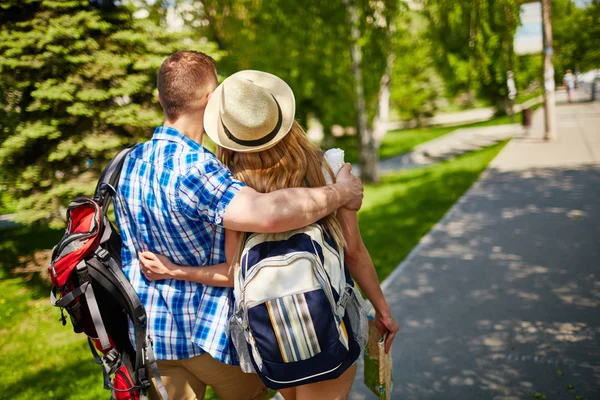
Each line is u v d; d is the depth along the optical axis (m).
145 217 1.77
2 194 7.50
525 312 4.67
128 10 6.77
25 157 6.68
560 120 23.52
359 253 1.92
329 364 1.60
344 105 13.95
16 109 6.77
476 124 30.67
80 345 5.15
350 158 19.83
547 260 6.04
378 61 7.89
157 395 1.88
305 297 1.58
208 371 1.87
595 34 9.55
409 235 7.91
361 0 6.64
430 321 4.67
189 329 1.80
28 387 4.31
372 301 2.01
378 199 11.77
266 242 1.70
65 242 1.74
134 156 1.82
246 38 9.42
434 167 16.38
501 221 8.06
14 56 6.27
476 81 6.35
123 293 1.75
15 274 7.77
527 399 3.34
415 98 32.66
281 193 1.64
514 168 13.06
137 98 6.67
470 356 3.96
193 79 1.80
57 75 6.34
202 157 1.70
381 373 2.04
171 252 1.76
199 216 1.67
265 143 1.71
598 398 3.29
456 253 6.67
